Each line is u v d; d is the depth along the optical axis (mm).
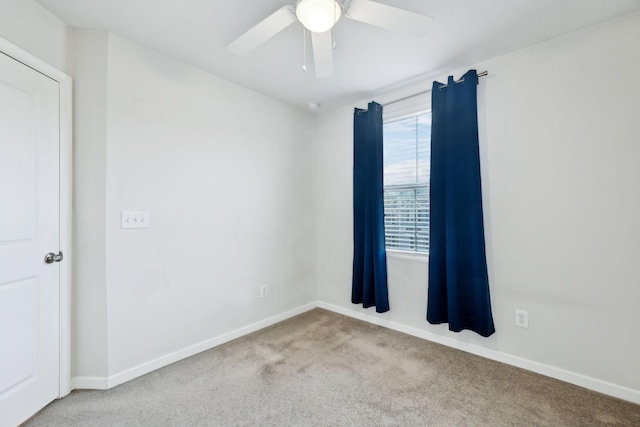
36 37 1590
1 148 1438
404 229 2754
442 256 2344
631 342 1702
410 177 2719
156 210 2061
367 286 2811
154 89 2051
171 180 2145
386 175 2883
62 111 1730
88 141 1812
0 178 1437
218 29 1824
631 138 1693
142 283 1991
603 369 1783
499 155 2139
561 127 1904
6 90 1453
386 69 2336
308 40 1934
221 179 2473
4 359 1455
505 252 2121
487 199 2189
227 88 2518
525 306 2047
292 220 3135
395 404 1685
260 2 1579
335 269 3262
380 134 2773
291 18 1425
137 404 1680
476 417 1578
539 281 1994
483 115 2207
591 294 1818
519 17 1707
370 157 2820
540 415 1591
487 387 1844
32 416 1568
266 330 2752
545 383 1885
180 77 2197
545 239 1970
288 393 1787
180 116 2197
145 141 2004
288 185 3088
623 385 1724
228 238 2525
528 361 2041
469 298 2223
